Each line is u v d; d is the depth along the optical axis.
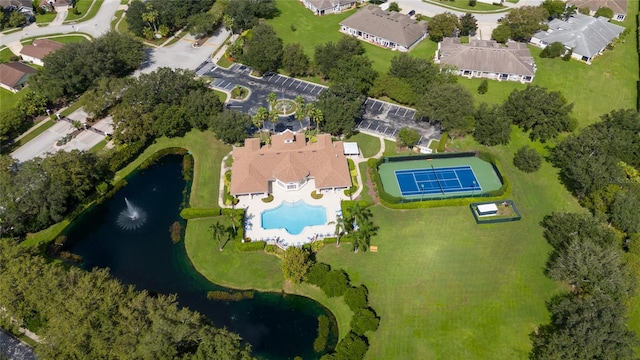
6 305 76.38
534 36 159.38
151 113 118.62
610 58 152.88
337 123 116.56
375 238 97.00
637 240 87.75
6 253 84.06
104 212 105.12
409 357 77.56
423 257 93.31
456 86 119.81
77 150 107.19
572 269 81.44
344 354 75.31
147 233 100.44
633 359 68.00
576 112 130.00
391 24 160.38
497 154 117.56
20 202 95.56
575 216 91.50
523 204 104.31
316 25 174.38
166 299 82.00
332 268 91.31
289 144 111.50
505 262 92.25
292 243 95.62
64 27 175.62
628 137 107.19
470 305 84.94
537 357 74.94
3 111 124.62
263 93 138.50
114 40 145.25
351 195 105.81
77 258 94.75
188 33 169.12
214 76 146.12
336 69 135.25
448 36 164.12
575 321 72.56
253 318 84.69
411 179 111.50
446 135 119.94
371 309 84.50
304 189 107.50
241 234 96.00
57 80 131.25
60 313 73.19
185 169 114.25
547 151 118.06
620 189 97.19
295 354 79.44
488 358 77.38
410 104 132.00
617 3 176.25
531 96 120.00
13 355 78.06
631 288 78.62
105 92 126.00
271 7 175.38
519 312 83.75
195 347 73.00
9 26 174.62
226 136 114.75
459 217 101.69
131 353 68.31
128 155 115.00
